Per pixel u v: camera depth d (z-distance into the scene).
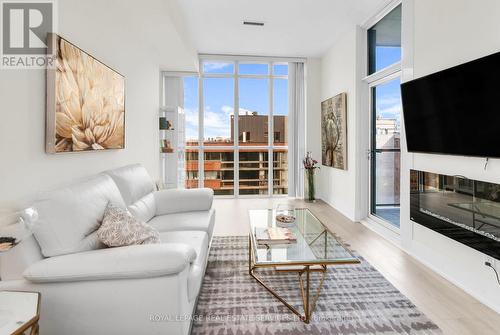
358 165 4.25
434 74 2.40
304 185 5.93
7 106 1.50
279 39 4.86
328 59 5.40
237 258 2.88
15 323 1.07
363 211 4.29
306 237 2.29
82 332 1.42
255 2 3.60
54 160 1.89
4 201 1.48
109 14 2.71
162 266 1.40
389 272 2.57
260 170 6.15
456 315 1.93
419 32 2.73
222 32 4.56
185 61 5.04
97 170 2.51
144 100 3.88
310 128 5.90
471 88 2.06
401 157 3.09
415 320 1.88
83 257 1.42
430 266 2.66
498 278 1.98
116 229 1.66
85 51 2.27
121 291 1.42
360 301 2.10
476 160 2.12
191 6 3.71
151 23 3.35
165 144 4.78
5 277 1.39
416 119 2.68
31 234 1.43
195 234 2.31
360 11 3.79
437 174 2.50
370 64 4.18
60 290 1.40
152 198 2.96
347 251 1.99
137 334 1.44
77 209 1.61
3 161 1.47
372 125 4.18
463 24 2.21
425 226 2.67
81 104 2.12
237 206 5.32
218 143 6.04
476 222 2.10
